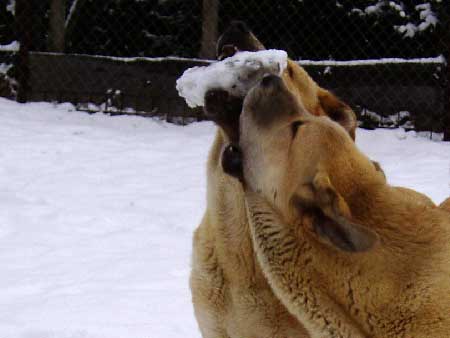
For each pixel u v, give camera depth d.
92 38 14.22
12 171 9.76
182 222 8.09
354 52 12.93
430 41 12.59
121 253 7.21
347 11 12.82
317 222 3.39
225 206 4.11
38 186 9.20
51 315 5.75
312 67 12.19
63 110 12.80
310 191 3.42
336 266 3.54
